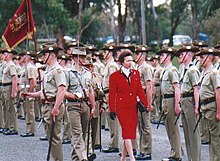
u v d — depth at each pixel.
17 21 12.40
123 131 10.54
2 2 36.34
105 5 57.34
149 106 11.84
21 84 16.56
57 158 9.92
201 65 9.73
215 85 9.38
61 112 9.78
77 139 10.27
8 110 16.03
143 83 11.96
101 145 13.63
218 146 9.57
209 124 9.62
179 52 10.57
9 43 12.48
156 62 17.95
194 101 10.38
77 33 43.34
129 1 60.06
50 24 39.12
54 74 9.60
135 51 12.09
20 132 16.59
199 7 57.09
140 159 11.77
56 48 9.74
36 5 37.31
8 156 12.41
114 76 10.61
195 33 57.53
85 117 10.51
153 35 64.81
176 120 11.00
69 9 47.62
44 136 15.71
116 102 10.62
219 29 43.84
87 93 10.45
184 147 13.35
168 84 10.92
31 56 15.63
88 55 11.50
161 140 14.70
